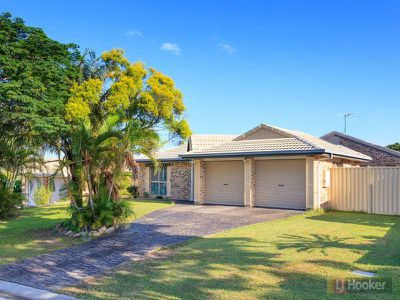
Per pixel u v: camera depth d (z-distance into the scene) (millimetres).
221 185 22000
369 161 26234
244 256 9430
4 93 12391
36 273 8742
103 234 12852
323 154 17734
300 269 8188
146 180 27609
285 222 14852
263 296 6629
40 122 12297
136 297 6828
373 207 18406
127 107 18281
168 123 21109
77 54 15945
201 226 14094
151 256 10016
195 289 7137
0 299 7062
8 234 13656
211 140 26109
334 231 12719
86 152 13031
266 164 20391
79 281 8047
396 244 10578
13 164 20500
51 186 13977
